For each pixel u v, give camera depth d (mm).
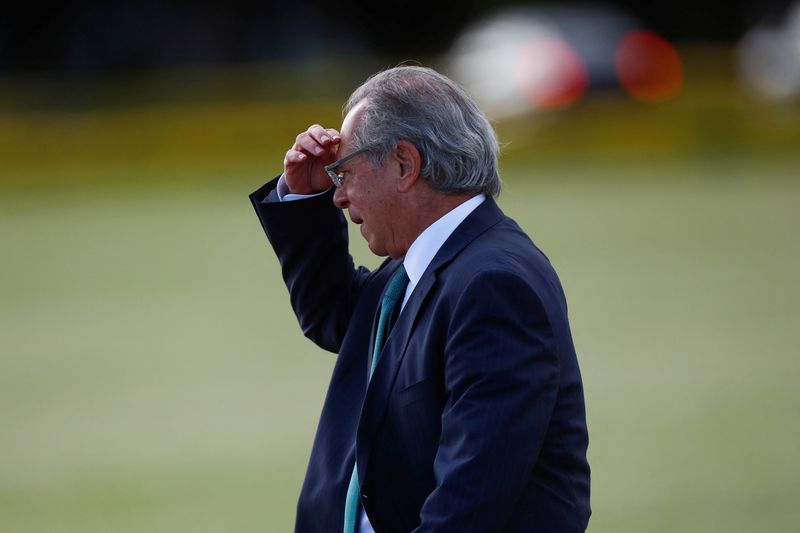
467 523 8734
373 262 42281
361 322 10961
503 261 9320
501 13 110562
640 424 24359
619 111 70750
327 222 11484
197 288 41594
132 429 26203
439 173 9766
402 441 9570
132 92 77375
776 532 18359
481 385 8938
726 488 20500
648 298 36188
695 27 107375
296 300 11703
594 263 41969
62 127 74250
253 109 76750
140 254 48719
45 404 28484
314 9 108250
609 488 20750
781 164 64750
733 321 32844
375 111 9820
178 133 75000
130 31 103188
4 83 87125
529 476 9070
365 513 9953
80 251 50094
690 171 64062
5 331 36562
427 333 9453
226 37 103938
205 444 24828
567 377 9500
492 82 70812
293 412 26844
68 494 22109
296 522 10656
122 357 32625
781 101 71562
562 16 74250
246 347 33031
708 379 27359
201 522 20219
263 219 11531
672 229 47750
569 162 69750
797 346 29906
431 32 113875
